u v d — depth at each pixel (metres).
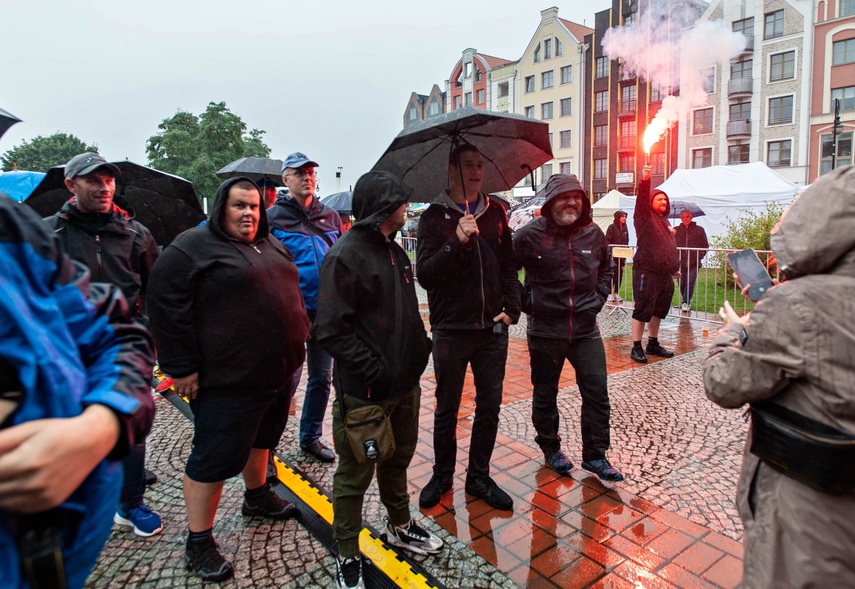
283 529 3.15
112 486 1.06
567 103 50.09
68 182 3.22
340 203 9.81
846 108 32.72
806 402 1.47
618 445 4.17
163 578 2.72
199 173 37.38
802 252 1.46
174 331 2.54
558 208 3.52
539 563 2.79
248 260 2.71
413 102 73.38
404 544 2.89
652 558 2.81
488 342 3.25
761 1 34.28
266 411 2.98
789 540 1.48
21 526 0.90
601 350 3.66
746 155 36.62
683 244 9.98
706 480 3.61
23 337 0.88
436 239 3.15
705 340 7.79
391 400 2.62
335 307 2.46
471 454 3.41
